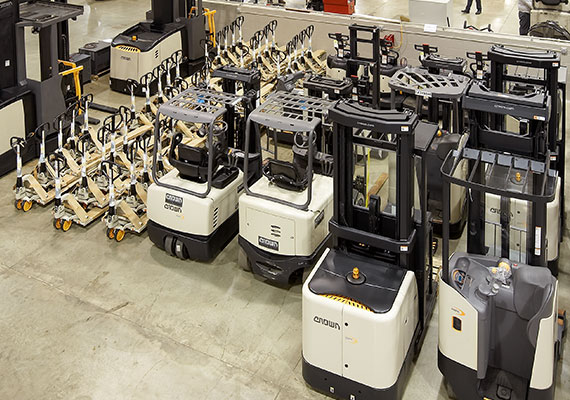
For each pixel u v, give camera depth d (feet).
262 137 30.60
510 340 15.38
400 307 15.29
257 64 37.04
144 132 28.32
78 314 19.85
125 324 19.48
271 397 16.93
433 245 21.65
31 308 20.07
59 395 17.04
